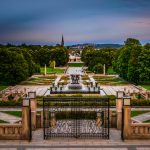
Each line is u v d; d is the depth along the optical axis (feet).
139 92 252.42
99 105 142.61
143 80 330.75
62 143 118.83
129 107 119.96
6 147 114.42
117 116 135.54
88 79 402.72
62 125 141.18
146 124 120.98
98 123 139.95
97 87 276.21
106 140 121.90
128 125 120.47
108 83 353.51
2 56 331.77
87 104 149.18
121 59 384.06
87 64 609.83
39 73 492.54
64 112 156.46
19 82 353.31
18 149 112.78
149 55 329.11
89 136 125.39
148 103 204.03
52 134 127.85
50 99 124.36
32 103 133.59
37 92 280.10
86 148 114.01
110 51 582.35
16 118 170.19
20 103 203.82
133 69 333.21
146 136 121.49
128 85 337.52
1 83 352.08
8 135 121.08
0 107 201.87
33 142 119.75
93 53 597.93
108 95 244.22
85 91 258.37
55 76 444.96
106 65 533.55
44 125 123.85
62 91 257.14
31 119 129.08
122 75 388.98
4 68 328.90
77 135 125.59
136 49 343.05
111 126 139.23
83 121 150.71
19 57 340.39
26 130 120.37
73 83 279.08
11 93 250.98
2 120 165.37
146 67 327.67
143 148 113.50
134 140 120.98
